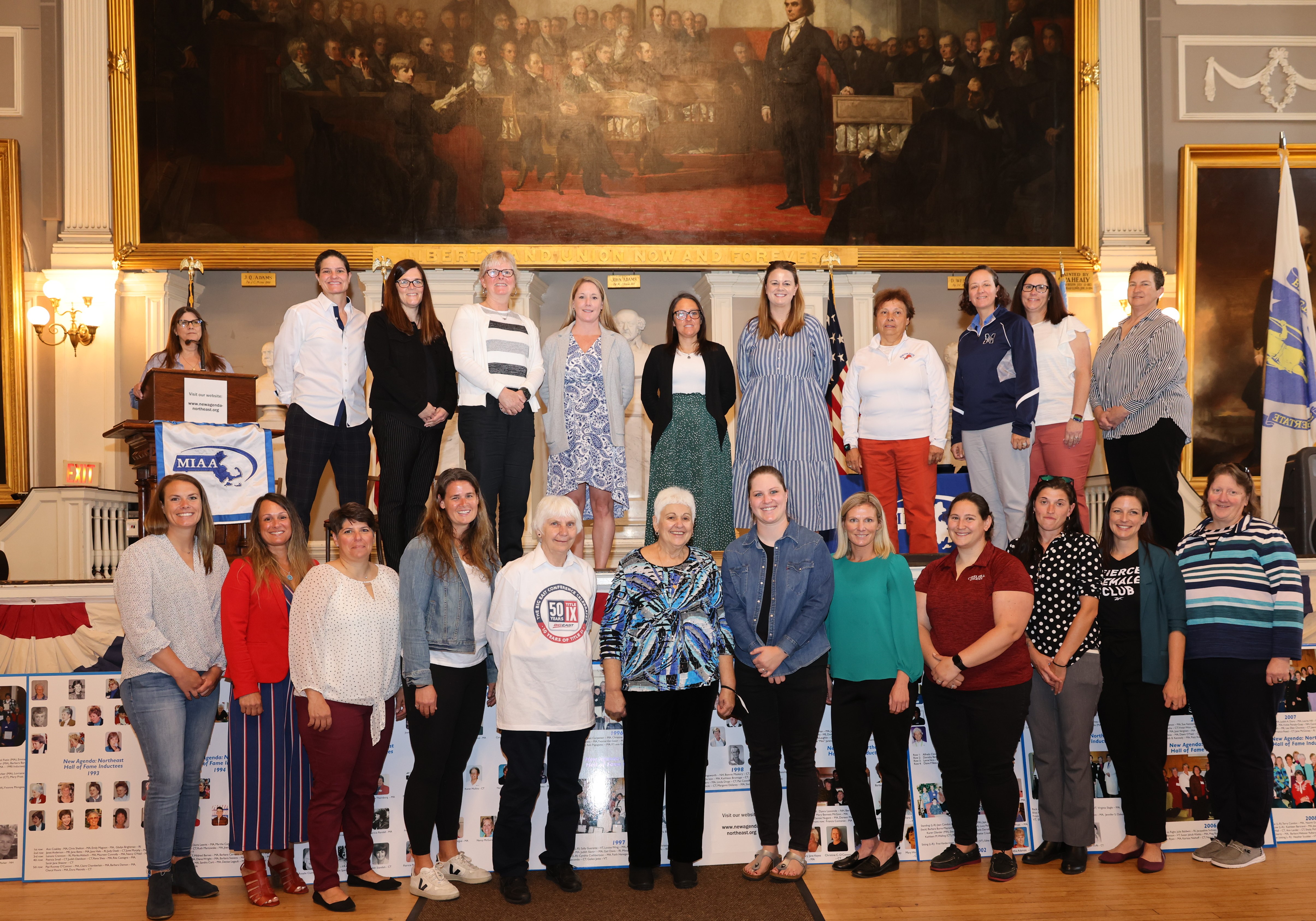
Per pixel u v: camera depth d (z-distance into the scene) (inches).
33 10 315.9
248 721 140.1
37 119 315.6
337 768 134.5
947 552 205.2
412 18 312.7
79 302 310.2
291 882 143.2
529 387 166.1
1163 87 332.5
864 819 147.1
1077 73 320.8
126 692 136.6
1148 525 157.6
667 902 134.8
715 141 319.9
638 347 318.7
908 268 319.9
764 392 167.0
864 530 147.1
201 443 170.9
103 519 277.3
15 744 157.9
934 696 149.5
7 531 266.5
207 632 141.0
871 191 320.5
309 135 309.7
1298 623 145.6
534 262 313.7
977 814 148.4
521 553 164.1
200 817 153.9
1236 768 149.5
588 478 169.8
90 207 313.9
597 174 317.7
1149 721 146.7
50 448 311.1
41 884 152.1
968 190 321.1
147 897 143.6
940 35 320.8
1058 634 148.6
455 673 138.5
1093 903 132.7
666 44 319.0
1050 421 181.9
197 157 307.7
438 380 161.9
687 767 140.9
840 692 148.7
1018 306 186.2
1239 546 150.6
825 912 130.3
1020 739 154.2
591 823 157.6
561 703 137.2
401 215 312.3
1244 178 323.0
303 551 146.4
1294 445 246.8
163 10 306.3
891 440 179.6
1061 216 322.3
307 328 163.8
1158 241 330.6
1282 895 135.6
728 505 170.4
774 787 144.5
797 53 320.2
